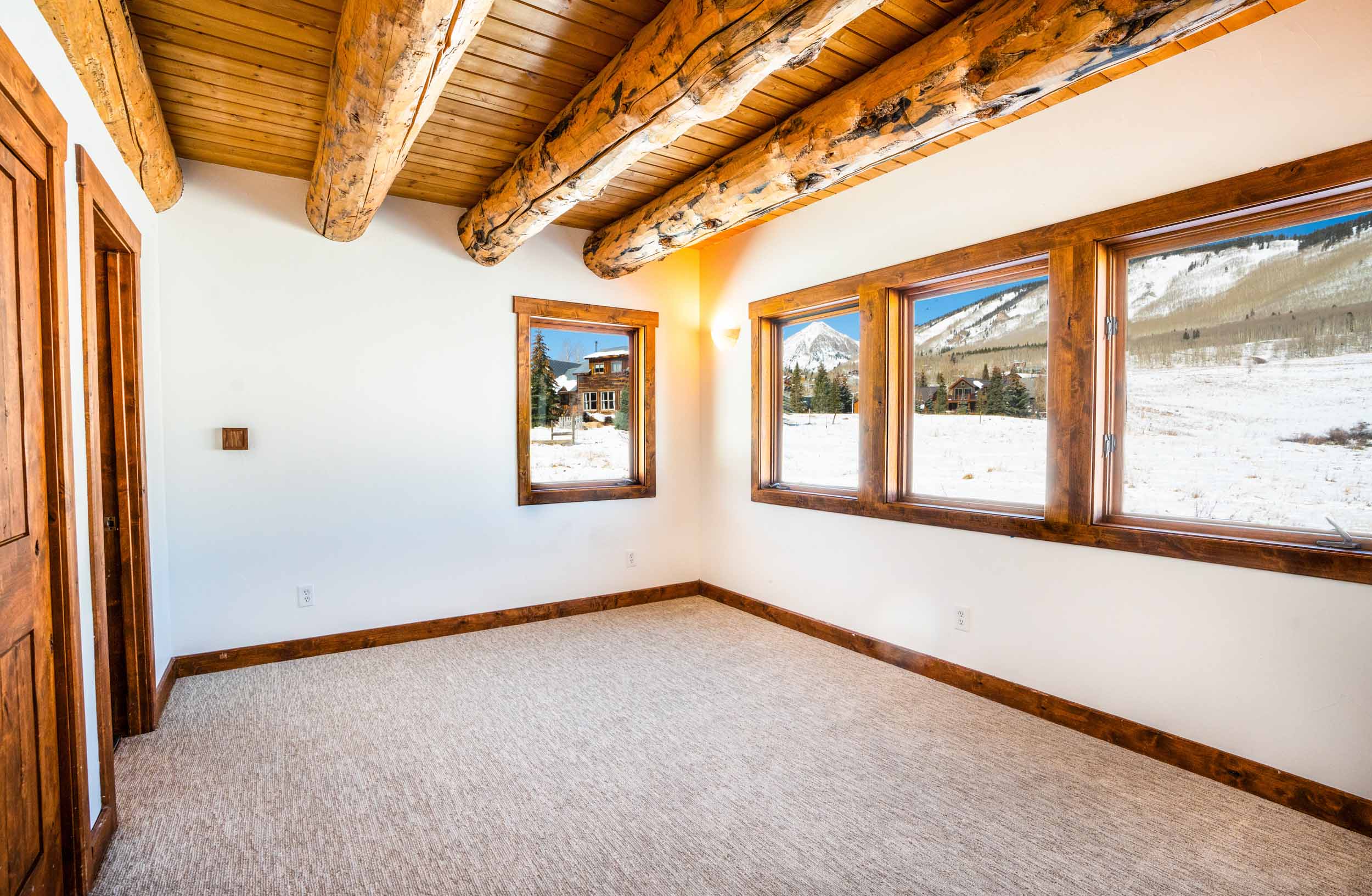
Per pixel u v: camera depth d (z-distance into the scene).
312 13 2.16
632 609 4.64
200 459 3.38
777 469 4.46
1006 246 2.95
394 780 2.38
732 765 2.49
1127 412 2.69
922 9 2.16
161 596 3.07
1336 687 2.11
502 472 4.22
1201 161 2.35
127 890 1.80
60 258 1.66
